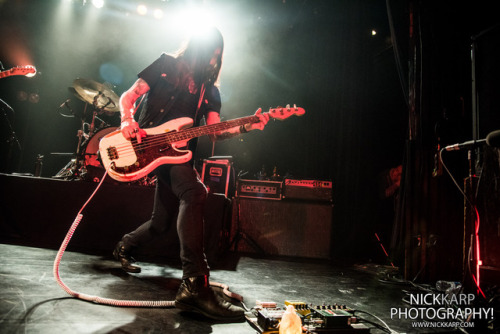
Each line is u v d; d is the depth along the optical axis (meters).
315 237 4.43
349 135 5.42
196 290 1.66
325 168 5.82
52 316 1.46
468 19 3.35
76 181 3.26
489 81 2.75
